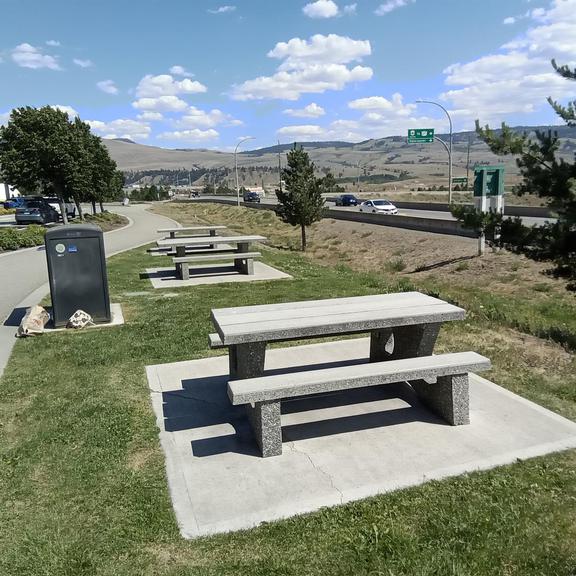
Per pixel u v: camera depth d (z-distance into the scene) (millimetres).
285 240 29391
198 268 13680
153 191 109000
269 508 3236
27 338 7133
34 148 29703
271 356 6004
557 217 6320
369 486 3441
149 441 4129
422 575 2639
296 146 22281
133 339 6941
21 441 4188
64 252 7582
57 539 2982
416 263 17250
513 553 2777
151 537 2994
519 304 9867
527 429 4172
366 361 5754
